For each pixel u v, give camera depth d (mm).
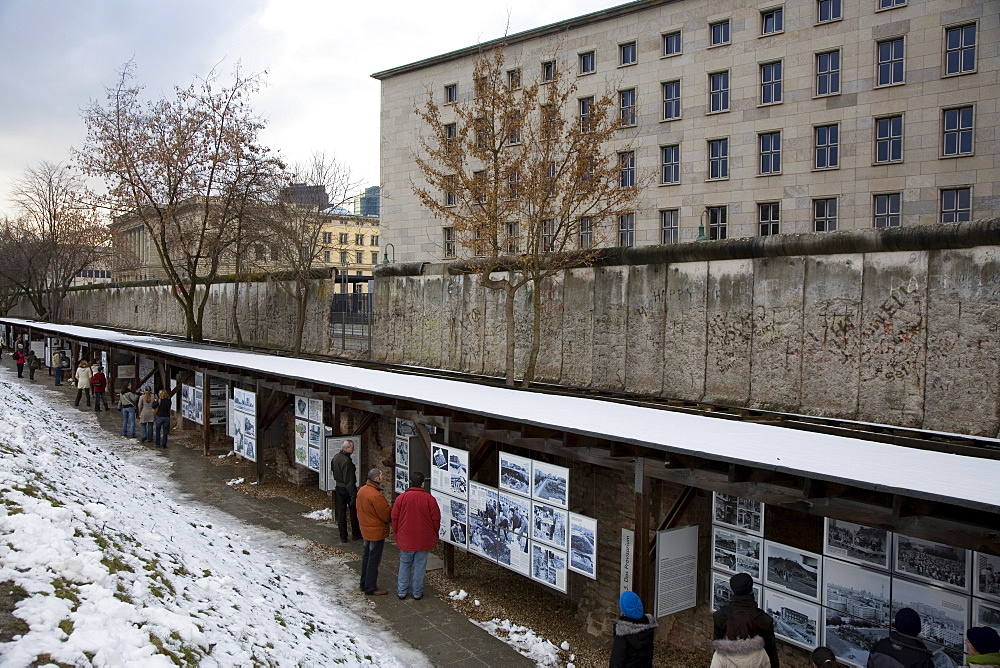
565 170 18500
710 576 7371
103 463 11875
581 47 35625
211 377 17328
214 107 25938
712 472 6453
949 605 5551
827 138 29484
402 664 7352
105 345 24031
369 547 9156
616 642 5949
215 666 5039
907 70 27453
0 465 7180
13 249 52219
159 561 6660
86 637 4430
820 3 29516
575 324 15930
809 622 6422
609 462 7270
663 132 33375
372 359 22156
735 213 31406
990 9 25750
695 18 32344
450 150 17656
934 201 26969
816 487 5758
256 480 14844
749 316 12734
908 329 10781
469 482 9352
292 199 28297
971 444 9125
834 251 11594
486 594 9320
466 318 18938
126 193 26062
